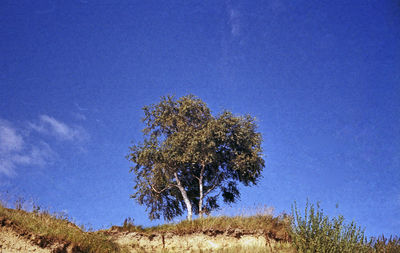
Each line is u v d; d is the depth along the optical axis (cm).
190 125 3281
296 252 1609
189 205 3023
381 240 1447
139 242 2100
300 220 1644
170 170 3095
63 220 1850
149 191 3109
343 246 1473
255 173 3120
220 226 2120
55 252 1528
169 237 2128
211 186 3241
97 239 1855
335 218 1561
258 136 3250
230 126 3197
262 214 2169
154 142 3162
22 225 1568
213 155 3022
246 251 1850
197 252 2009
